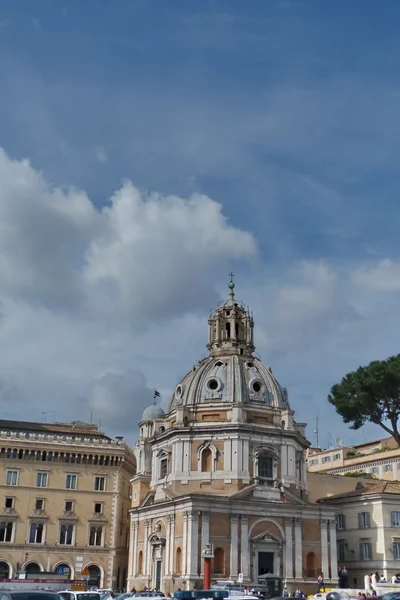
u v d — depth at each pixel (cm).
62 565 11062
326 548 9069
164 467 9856
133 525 10044
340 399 10094
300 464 9894
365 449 14788
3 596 3434
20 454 11419
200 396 9906
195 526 8450
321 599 6081
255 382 9962
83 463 11675
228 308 10981
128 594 6216
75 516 11350
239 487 9038
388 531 9206
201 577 8275
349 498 9812
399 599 4612
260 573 8656
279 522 8956
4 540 10975
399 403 9669
